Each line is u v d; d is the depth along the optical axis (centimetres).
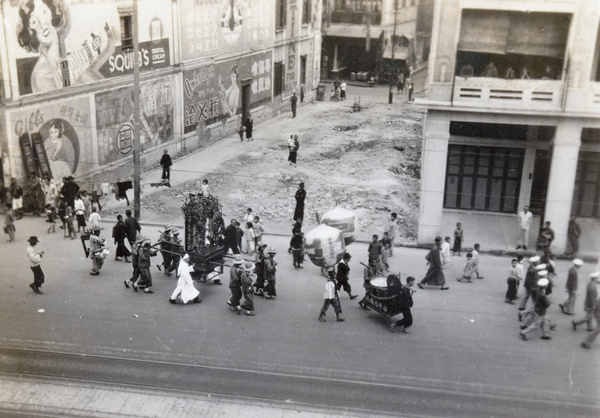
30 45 2256
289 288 1934
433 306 1845
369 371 1466
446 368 1491
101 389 1362
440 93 2138
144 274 1839
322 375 1441
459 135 2520
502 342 1633
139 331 1619
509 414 1302
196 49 2983
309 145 3200
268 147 3192
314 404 1330
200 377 1418
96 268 1959
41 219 2431
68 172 2486
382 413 1306
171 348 1539
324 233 1905
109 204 2570
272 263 1833
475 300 1900
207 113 3150
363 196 2686
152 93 2791
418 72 3791
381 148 3138
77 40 2417
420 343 1612
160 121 2867
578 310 1858
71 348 1519
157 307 1764
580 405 1352
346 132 3369
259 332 1638
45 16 2284
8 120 2256
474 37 2138
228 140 3303
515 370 1493
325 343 1591
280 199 2661
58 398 1326
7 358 1466
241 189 2731
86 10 2430
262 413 1297
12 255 2094
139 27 2644
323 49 3928
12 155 2320
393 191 2741
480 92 2127
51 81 2348
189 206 1892
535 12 2086
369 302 1758
